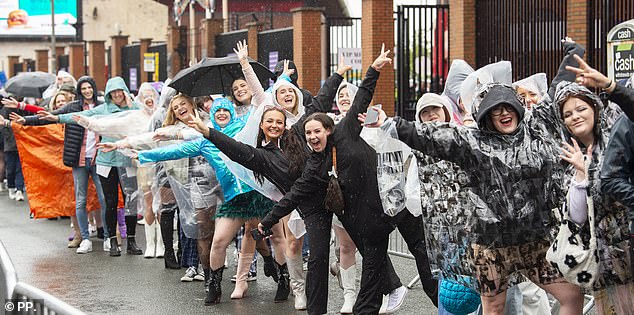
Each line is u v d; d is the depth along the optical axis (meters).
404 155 7.83
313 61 23.50
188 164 9.91
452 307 7.11
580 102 6.08
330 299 9.71
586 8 15.53
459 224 6.46
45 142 13.74
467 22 18.55
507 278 6.45
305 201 8.05
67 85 13.33
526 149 6.30
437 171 6.55
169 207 11.47
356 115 7.85
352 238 8.05
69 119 12.15
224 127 9.52
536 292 7.52
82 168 12.84
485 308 6.55
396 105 21.59
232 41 29.11
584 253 6.00
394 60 21.88
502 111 6.27
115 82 12.18
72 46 44.09
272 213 8.05
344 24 24.38
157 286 10.57
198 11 55.91
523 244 6.38
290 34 24.73
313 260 8.05
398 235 13.63
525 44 17.33
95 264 12.01
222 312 9.30
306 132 7.90
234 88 10.14
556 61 16.70
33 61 49.62
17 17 59.38
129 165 12.38
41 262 12.22
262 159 8.27
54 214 13.70
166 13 58.59
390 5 20.94
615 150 5.84
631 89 5.84
